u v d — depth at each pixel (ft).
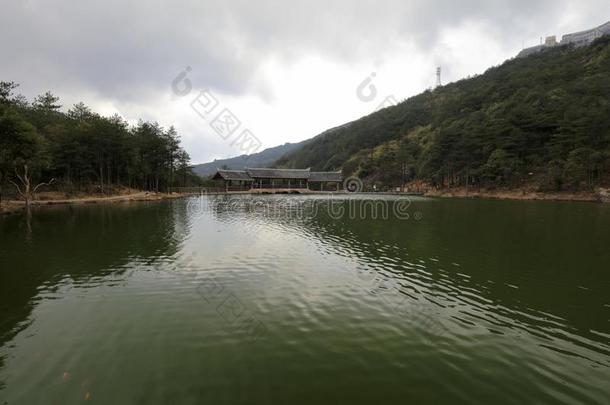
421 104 449.48
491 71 454.81
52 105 219.61
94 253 52.65
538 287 37.52
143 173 213.25
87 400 18.57
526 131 211.20
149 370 21.53
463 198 198.08
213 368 21.79
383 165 309.83
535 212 112.16
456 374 21.43
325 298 34.19
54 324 28.12
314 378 20.80
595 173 174.50
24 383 20.11
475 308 31.86
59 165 160.76
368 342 25.38
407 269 44.37
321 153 483.51
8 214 105.60
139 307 31.73
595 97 210.59
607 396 19.43
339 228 79.30
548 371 21.90
